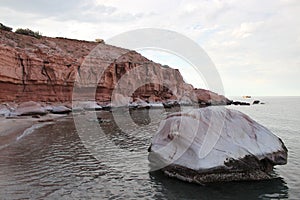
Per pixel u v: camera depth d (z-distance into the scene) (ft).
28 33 190.60
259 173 38.06
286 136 77.61
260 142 39.83
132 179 38.93
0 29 168.66
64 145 61.11
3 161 46.70
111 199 32.55
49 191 34.40
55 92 145.18
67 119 108.17
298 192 34.47
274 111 193.36
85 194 33.83
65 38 213.87
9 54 120.26
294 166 44.75
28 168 43.32
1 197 31.91
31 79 131.95
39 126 88.43
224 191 34.22
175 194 33.60
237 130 40.14
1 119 92.58
